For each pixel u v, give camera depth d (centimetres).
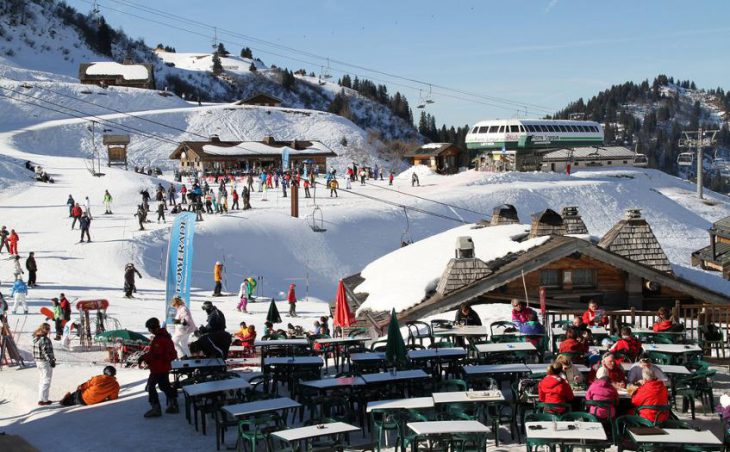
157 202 7019
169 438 1419
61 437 1475
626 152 14800
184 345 1950
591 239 2894
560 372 1230
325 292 5756
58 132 12738
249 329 2339
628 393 1263
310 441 1183
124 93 16000
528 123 12181
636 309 2719
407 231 7288
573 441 1009
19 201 6650
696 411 1452
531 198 9162
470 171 11481
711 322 2008
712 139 11812
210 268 5478
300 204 7350
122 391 1833
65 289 3850
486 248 3041
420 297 2727
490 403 1225
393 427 1199
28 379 2012
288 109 16800
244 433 1171
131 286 3769
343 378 1433
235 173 9850
